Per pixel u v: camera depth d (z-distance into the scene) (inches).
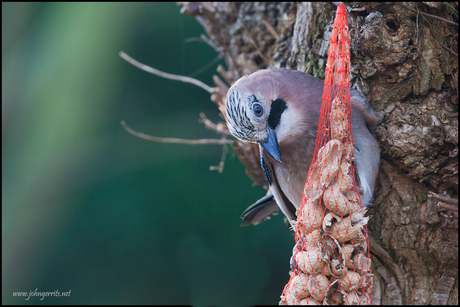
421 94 196.1
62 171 419.5
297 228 158.6
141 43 416.5
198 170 410.3
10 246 412.8
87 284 414.6
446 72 193.5
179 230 409.1
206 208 401.1
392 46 193.3
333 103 162.7
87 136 421.7
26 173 419.2
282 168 215.3
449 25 194.1
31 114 421.1
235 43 282.5
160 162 416.5
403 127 194.9
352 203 151.1
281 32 261.9
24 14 418.3
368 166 189.9
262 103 199.8
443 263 194.7
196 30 414.0
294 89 201.5
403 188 200.2
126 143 422.6
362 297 151.3
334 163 150.7
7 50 420.2
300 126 200.2
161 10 412.5
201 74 413.7
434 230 195.3
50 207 420.2
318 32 224.5
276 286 380.8
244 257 390.3
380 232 202.1
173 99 422.3
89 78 417.7
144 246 413.7
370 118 195.9
